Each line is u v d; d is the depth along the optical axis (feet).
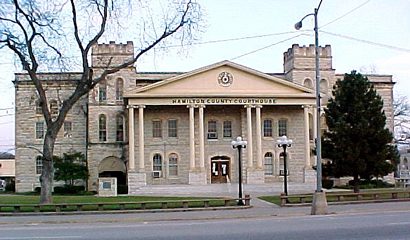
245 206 107.34
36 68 112.27
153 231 60.95
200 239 52.11
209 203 110.63
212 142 213.87
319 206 89.10
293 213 92.32
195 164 207.62
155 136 212.64
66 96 219.20
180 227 65.82
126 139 215.31
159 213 97.04
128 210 99.81
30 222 81.46
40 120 221.46
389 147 142.00
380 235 52.70
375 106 143.43
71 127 223.51
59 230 64.85
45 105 113.50
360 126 138.92
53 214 96.12
